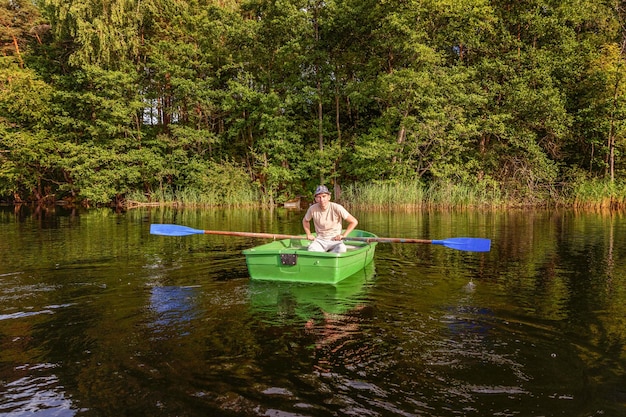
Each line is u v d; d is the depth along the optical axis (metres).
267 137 20.95
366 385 2.55
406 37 17.52
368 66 19.69
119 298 4.36
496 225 10.62
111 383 2.59
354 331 3.41
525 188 16.92
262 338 3.26
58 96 21.53
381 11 18.23
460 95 17.31
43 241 8.41
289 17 19.41
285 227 10.72
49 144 21.03
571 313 3.85
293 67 21.12
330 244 5.62
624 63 17.17
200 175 19.91
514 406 2.33
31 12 24.47
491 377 2.65
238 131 21.61
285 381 2.60
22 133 20.69
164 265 5.99
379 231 9.49
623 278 5.12
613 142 17.53
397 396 2.43
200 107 21.42
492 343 3.17
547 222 11.30
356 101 19.44
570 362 2.86
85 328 3.50
